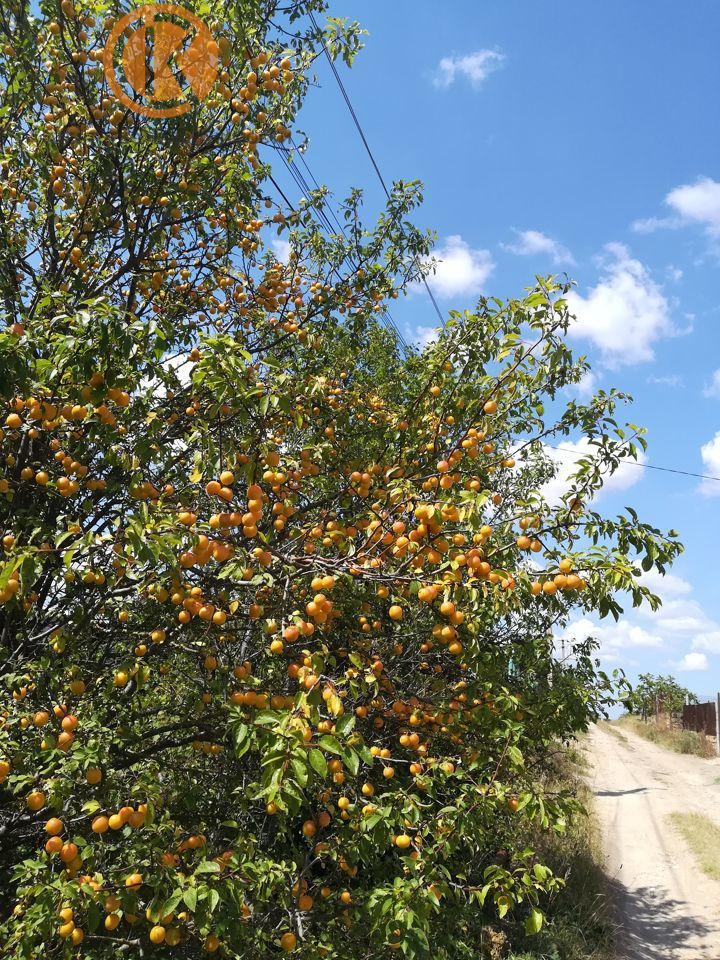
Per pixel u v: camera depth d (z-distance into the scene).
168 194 4.54
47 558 2.95
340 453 4.84
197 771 4.11
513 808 3.74
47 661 3.33
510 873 3.70
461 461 4.12
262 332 5.33
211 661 3.56
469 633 4.19
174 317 5.00
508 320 4.14
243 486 3.85
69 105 4.61
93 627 3.87
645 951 7.82
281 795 2.45
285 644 3.84
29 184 4.88
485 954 6.10
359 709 3.87
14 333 3.22
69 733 3.03
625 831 12.99
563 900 8.16
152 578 3.42
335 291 6.12
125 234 4.47
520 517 4.08
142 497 3.27
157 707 4.54
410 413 4.77
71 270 4.67
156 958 3.25
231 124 4.96
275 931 3.60
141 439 3.30
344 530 3.86
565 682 5.32
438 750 4.36
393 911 3.35
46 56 4.56
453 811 3.58
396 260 6.24
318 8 5.04
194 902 2.65
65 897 2.66
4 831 3.58
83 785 3.26
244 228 5.17
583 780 17.16
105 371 2.92
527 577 3.39
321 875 4.88
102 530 4.09
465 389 4.28
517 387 4.38
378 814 3.38
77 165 4.75
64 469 3.76
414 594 3.79
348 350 6.03
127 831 3.19
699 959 7.72
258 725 2.74
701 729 31.30
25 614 3.71
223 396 3.04
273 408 3.26
